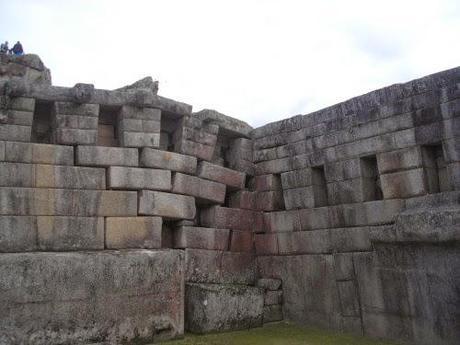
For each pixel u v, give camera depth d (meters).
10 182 8.70
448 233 8.24
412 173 9.48
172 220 10.62
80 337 7.98
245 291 10.39
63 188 9.13
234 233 11.90
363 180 10.34
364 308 9.86
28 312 7.64
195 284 10.08
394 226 9.25
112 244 9.35
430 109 9.34
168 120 11.24
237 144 12.77
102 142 10.27
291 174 11.88
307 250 11.20
